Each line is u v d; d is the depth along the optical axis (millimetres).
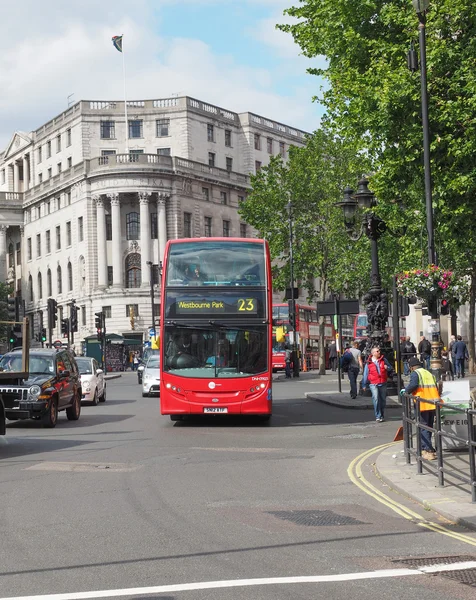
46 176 102562
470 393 14227
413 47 23672
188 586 6695
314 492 11750
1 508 10609
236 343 22000
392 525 9367
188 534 8867
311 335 65312
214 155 98812
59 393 23125
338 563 7516
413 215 34938
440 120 22672
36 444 18375
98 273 88875
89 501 11039
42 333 55656
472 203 23812
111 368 81500
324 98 32906
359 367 30281
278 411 27234
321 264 63094
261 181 64938
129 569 7340
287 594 6441
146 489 12016
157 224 87812
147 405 31500
